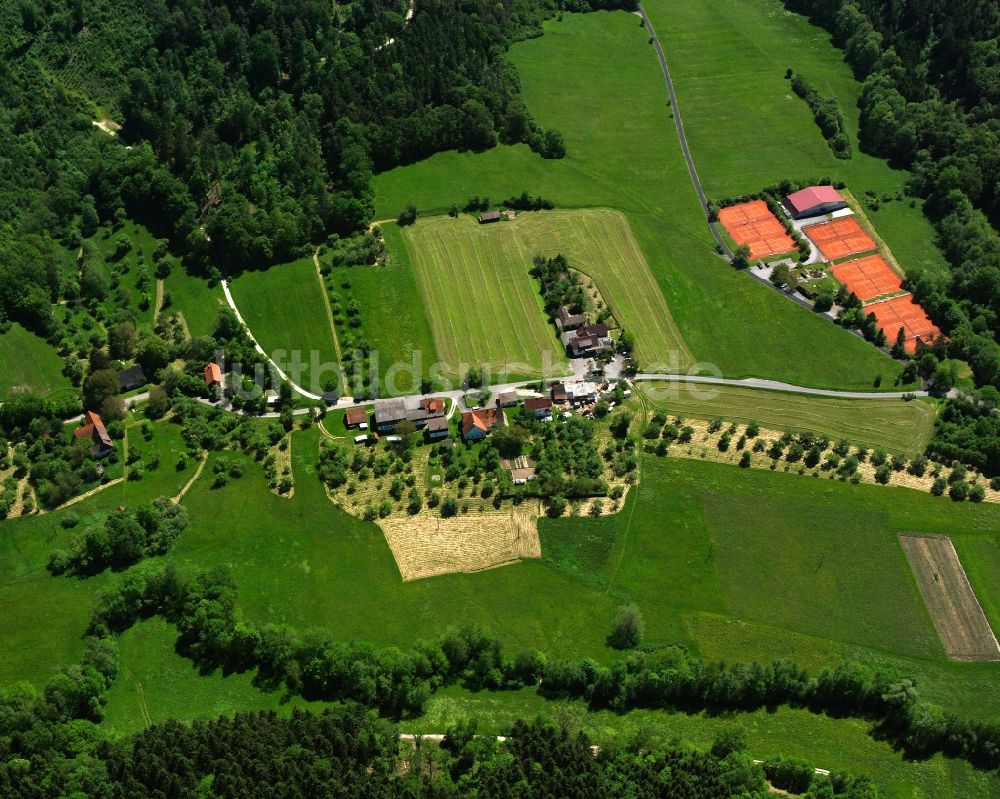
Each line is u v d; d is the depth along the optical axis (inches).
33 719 6294.3
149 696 6860.2
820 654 7372.1
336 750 6171.3
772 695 6948.8
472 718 6638.8
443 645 7091.5
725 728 6658.5
